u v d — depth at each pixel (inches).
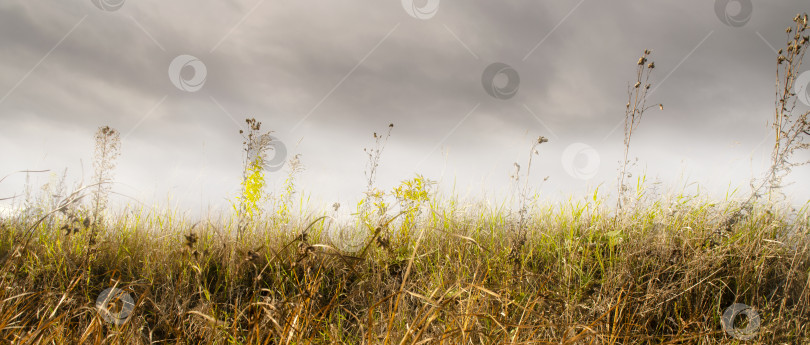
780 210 145.5
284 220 182.4
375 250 139.7
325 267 125.0
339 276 129.5
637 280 122.7
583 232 155.9
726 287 123.0
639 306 111.6
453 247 145.0
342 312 116.7
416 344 73.2
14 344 77.9
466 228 165.6
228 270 133.0
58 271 128.6
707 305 118.6
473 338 88.7
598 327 98.9
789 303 119.6
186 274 129.7
